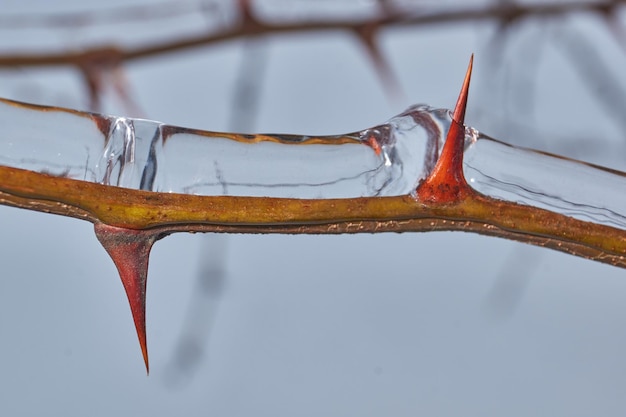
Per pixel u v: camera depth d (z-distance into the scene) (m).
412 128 0.22
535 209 0.22
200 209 0.21
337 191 0.22
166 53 0.34
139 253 0.22
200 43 0.34
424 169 0.22
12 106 0.21
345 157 0.22
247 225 0.22
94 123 0.22
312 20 0.34
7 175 0.21
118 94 0.33
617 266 0.22
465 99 0.21
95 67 0.33
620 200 0.22
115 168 0.22
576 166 0.22
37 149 0.21
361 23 0.34
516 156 0.22
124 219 0.21
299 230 0.22
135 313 0.22
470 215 0.22
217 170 0.22
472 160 0.22
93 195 0.21
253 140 0.22
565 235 0.22
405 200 0.22
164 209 0.21
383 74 0.34
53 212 0.21
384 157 0.22
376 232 0.22
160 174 0.22
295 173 0.22
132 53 0.33
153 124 0.22
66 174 0.21
